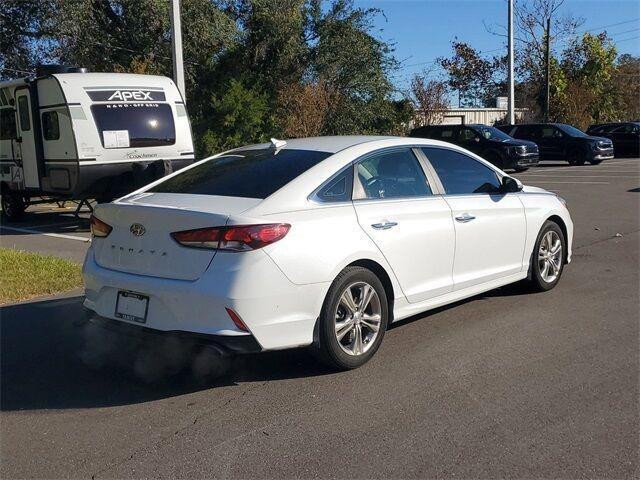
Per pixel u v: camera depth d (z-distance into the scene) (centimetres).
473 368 482
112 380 478
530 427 388
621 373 468
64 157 1161
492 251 603
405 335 558
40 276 778
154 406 432
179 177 539
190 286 418
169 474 347
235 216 420
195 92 2325
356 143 526
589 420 396
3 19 2092
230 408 425
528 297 671
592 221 1178
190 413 420
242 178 486
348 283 466
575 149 2570
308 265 438
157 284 431
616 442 369
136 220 450
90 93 1152
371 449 366
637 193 1588
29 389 464
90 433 396
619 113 4688
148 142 1209
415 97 3366
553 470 341
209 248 419
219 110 2067
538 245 670
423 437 378
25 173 1272
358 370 482
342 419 405
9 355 533
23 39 2177
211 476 344
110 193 1193
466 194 583
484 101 4838
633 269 792
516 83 4428
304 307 440
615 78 4725
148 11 2192
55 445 382
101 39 2244
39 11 2086
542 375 466
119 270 460
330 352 461
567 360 495
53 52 2233
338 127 2480
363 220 482
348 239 466
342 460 356
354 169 499
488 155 2317
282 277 425
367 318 487
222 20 2267
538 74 4203
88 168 1141
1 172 1357
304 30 2492
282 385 459
